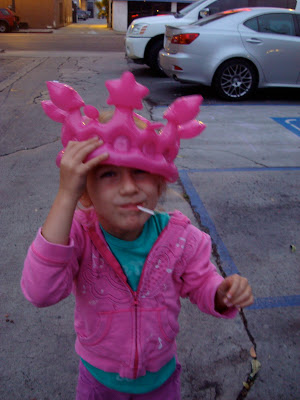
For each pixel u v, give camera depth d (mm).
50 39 20688
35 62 11930
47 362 2252
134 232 1286
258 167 4867
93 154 1079
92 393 1414
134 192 1124
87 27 34406
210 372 2203
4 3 29844
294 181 4512
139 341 1308
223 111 7234
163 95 8266
